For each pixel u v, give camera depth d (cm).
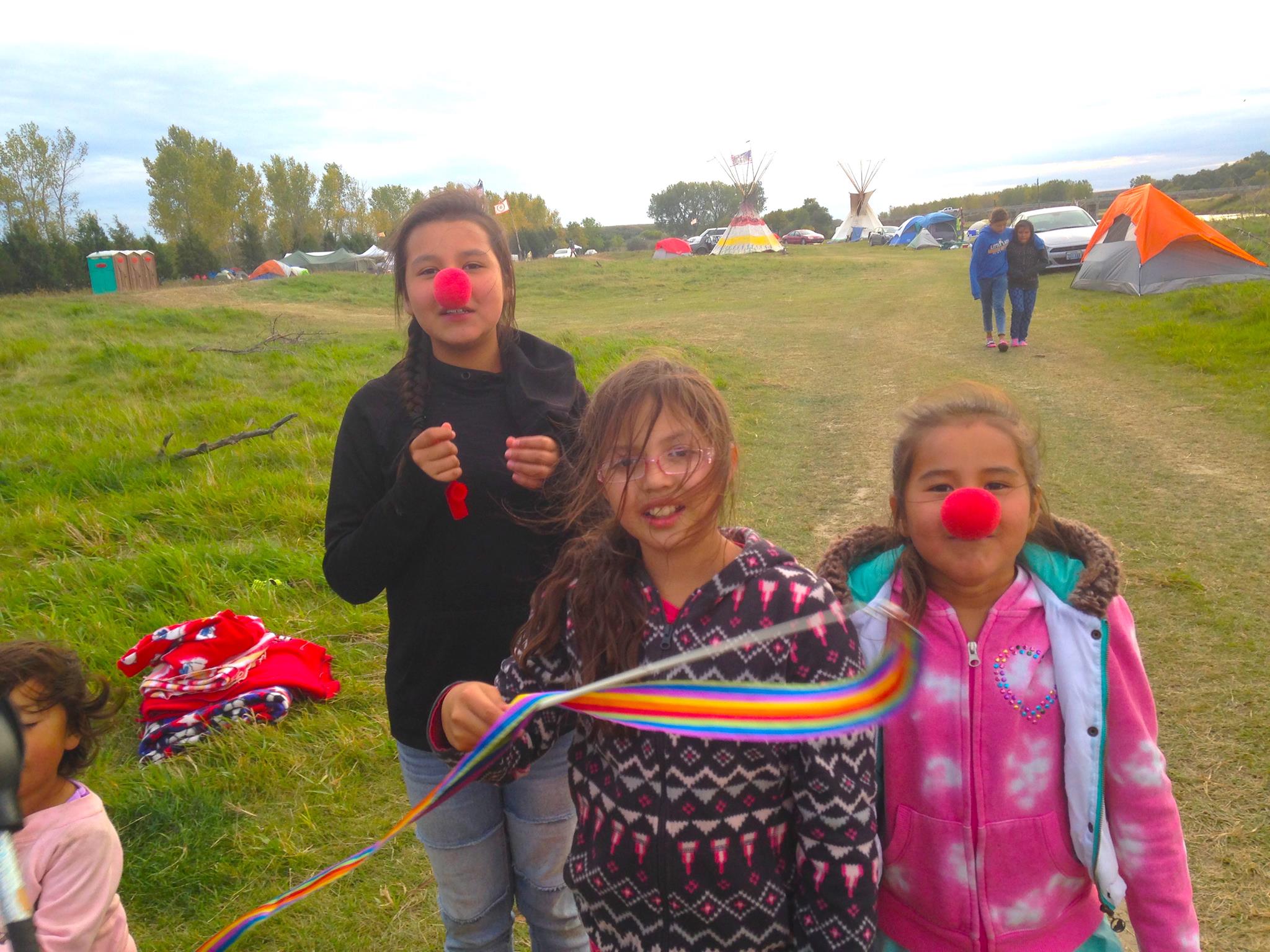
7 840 121
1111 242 1579
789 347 1397
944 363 1154
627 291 2636
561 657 167
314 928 281
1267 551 495
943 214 4400
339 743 368
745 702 129
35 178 5609
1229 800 305
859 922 144
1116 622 160
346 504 203
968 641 163
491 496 196
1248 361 957
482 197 208
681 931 152
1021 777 161
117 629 456
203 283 4275
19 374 1113
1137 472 651
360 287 2647
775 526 593
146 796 332
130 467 726
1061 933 165
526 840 210
